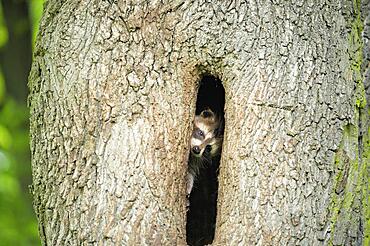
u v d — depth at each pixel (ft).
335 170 16.93
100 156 17.06
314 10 17.48
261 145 16.72
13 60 30.71
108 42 17.40
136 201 16.80
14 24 30.42
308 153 16.80
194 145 22.58
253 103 16.85
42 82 17.89
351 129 17.34
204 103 22.59
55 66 17.66
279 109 16.83
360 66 18.07
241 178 16.70
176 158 17.26
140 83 17.26
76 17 17.71
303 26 17.28
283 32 17.15
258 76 16.93
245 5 17.25
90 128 17.19
